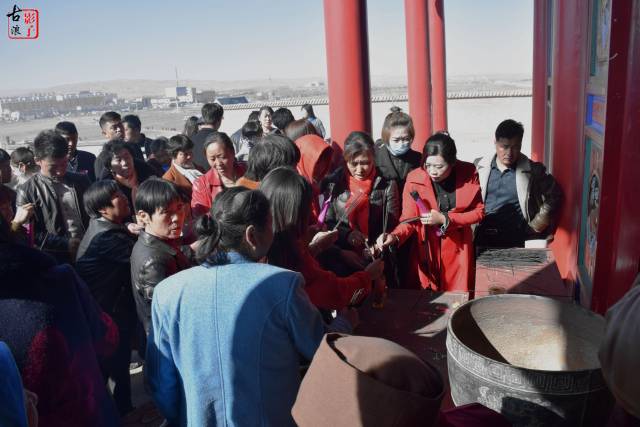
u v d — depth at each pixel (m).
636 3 1.67
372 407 0.82
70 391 1.49
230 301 1.40
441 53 10.52
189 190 4.21
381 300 2.31
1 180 3.88
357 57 3.67
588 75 2.89
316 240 2.38
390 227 3.12
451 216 2.92
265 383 1.39
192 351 1.41
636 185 1.61
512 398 1.17
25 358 1.39
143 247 2.38
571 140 3.42
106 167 3.96
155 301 1.50
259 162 2.48
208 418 1.41
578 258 3.12
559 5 3.85
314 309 1.46
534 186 3.56
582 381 1.13
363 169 2.99
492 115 18.50
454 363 1.30
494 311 1.58
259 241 1.49
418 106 8.86
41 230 3.48
